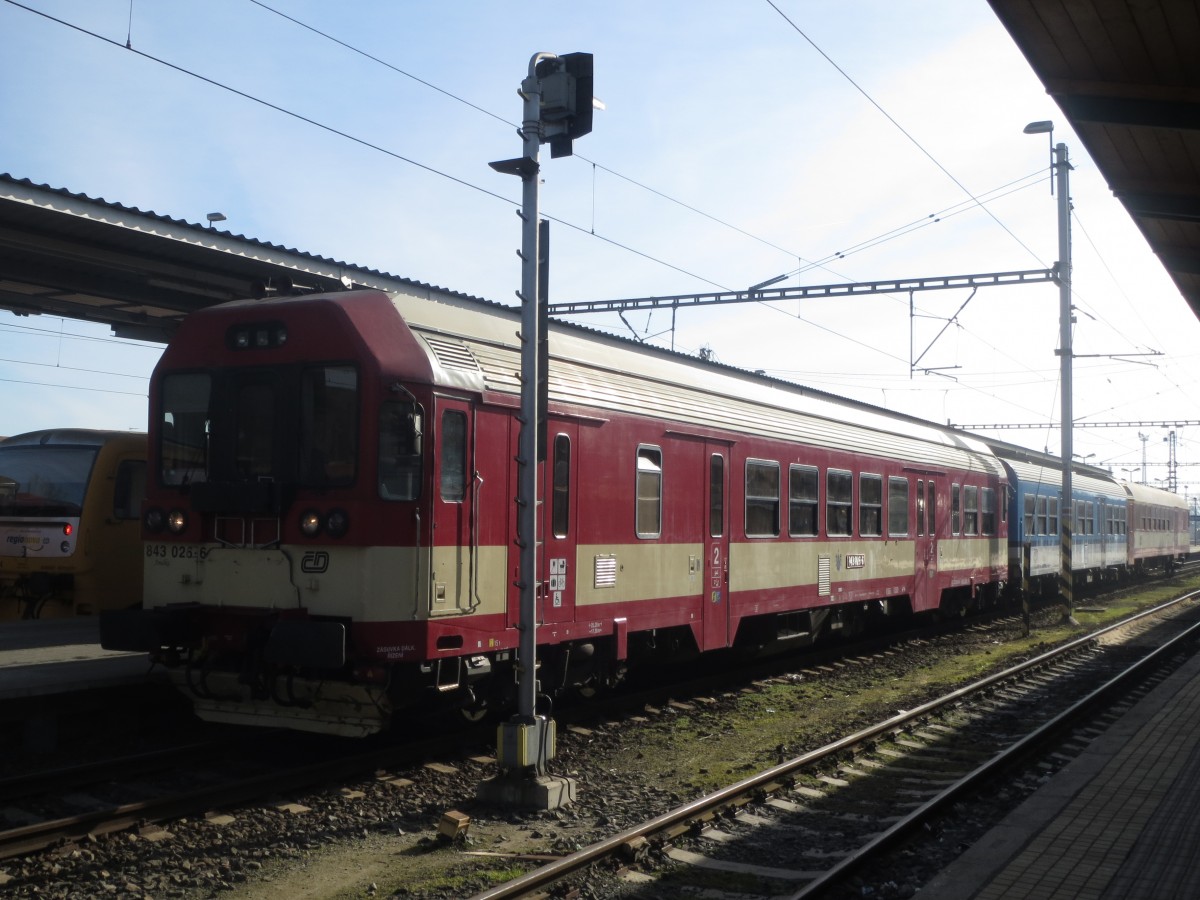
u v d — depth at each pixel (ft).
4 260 37.99
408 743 31.07
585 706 37.06
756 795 26.53
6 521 45.68
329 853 22.02
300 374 28.04
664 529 37.76
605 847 21.18
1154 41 26.40
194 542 29.01
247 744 30.37
